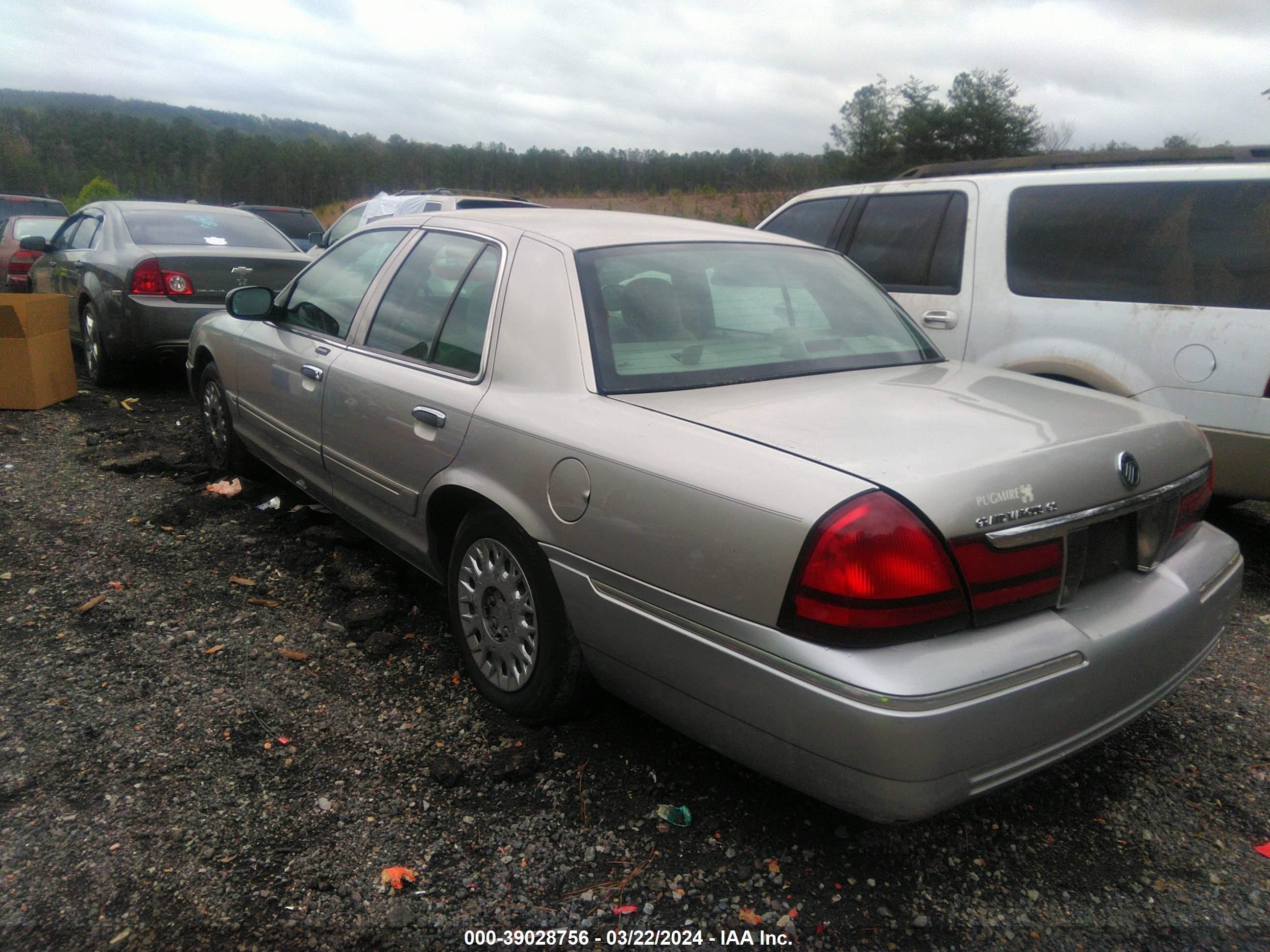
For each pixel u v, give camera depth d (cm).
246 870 222
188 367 549
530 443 263
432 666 326
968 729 191
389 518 343
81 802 241
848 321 321
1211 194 421
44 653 316
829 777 199
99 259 738
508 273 306
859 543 190
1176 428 257
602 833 242
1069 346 451
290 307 438
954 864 236
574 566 249
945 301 500
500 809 250
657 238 319
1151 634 228
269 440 439
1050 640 207
